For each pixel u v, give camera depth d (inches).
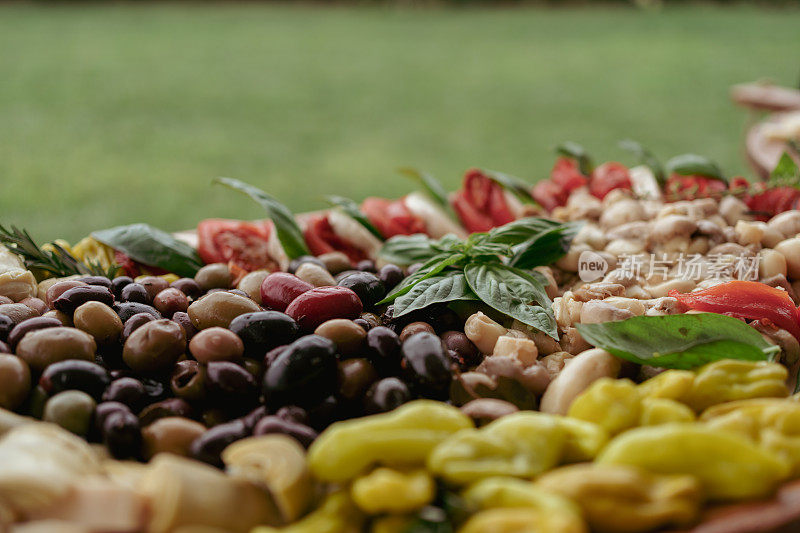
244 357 19.5
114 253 25.6
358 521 16.7
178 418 18.4
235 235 26.6
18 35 139.6
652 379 18.9
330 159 87.9
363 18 172.2
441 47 145.3
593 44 145.8
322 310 20.2
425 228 28.4
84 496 16.2
